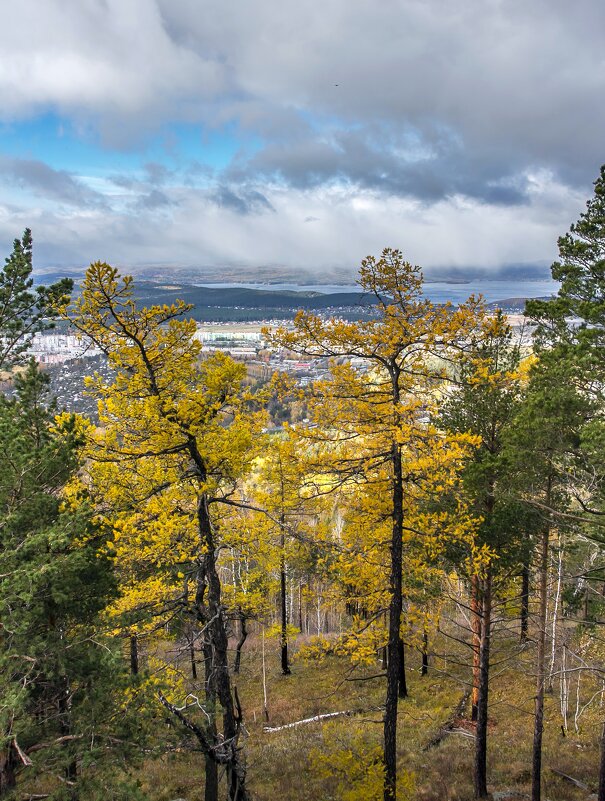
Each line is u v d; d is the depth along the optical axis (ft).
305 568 52.37
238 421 32.17
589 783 45.14
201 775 51.55
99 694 28.19
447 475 32.27
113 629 30.58
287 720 65.57
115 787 25.89
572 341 37.01
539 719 41.04
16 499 29.66
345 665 81.92
